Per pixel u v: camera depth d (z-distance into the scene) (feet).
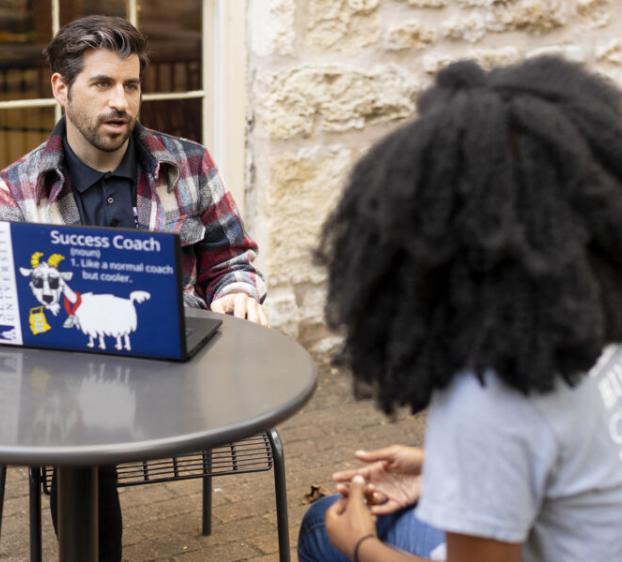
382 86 13.94
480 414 4.61
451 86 4.94
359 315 4.82
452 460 4.66
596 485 4.79
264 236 13.84
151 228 9.04
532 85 4.77
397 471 6.29
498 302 4.50
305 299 14.21
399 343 4.69
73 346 6.91
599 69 15.28
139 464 8.57
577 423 4.72
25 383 6.37
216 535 10.21
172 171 9.15
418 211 4.52
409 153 4.54
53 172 8.80
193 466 9.58
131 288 6.67
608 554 4.85
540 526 4.90
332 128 13.82
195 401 6.15
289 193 13.78
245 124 13.88
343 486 5.97
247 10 13.55
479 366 4.54
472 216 4.44
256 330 7.59
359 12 13.60
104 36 8.54
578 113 4.73
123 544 10.00
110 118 8.59
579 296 4.48
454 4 14.16
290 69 13.43
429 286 4.63
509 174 4.45
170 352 6.79
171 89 13.74
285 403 6.15
